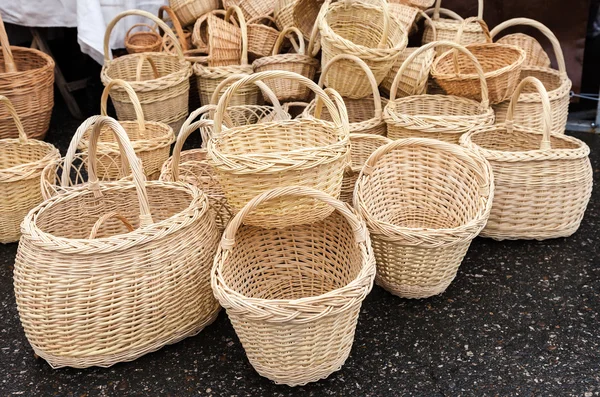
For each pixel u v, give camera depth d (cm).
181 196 223
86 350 188
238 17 366
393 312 219
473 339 205
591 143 356
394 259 213
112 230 232
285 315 163
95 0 349
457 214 242
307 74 338
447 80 297
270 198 175
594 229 268
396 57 285
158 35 392
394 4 334
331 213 211
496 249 255
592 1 394
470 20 342
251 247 216
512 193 244
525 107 307
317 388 187
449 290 231
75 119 411
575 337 205
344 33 329
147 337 194
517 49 311
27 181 257
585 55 416
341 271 213
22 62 380
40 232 183
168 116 347
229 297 169
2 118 334
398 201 256
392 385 187
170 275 190
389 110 281
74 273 179
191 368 196
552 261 246
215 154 185
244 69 338
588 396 181
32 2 362
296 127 223
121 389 189
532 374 190
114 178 285
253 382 190
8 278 249
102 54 360
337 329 175
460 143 254
